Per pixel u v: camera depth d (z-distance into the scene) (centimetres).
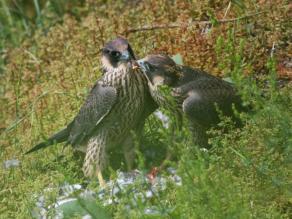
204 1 1430
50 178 1212
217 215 934
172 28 1420
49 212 1088
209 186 956
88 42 1510
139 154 980
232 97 1209
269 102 1054
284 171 1026
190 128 1218
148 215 995
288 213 1020
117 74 1209
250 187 1023
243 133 1098
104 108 1210
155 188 1105
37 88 1475
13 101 1495
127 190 1035
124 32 1470
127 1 1623
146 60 1205
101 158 1230
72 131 1260
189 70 1227
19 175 1259
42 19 1766
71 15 1758
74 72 1467
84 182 1233
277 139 1042
